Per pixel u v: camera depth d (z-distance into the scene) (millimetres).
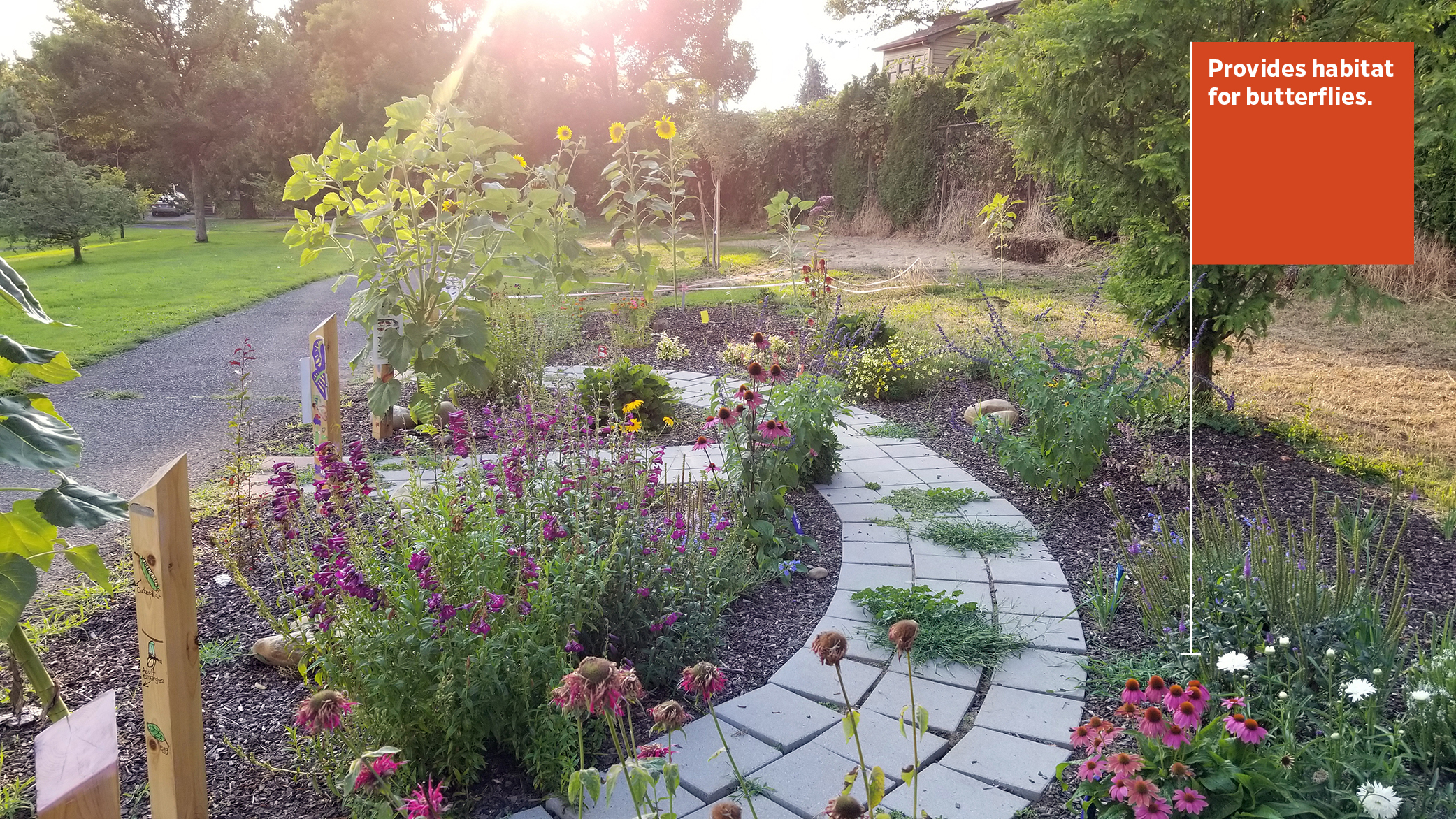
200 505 4684
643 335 9977
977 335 9133
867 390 7566
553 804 2385
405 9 33438
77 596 3678
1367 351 8414
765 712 2879
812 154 24188
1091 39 5832
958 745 2695
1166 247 6266
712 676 1836
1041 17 6398
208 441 6105
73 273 17438
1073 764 2395
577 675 1646
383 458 5590
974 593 3781
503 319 7535
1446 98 5527
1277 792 2076
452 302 5793
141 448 5938
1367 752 2434
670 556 3299
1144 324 6578
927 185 20266
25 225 19016
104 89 27797
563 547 2893
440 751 2457
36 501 2074
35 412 2125
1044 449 5020
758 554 4066
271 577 3822
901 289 12891
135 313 11766
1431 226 10453
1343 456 5559
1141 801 1921
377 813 2109
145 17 28578
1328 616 2988
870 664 3209
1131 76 6102
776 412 4773
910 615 3477
